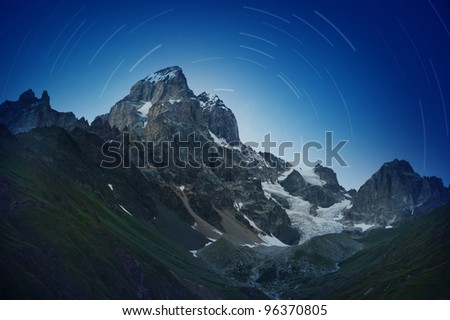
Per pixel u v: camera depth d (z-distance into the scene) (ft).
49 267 561.84
